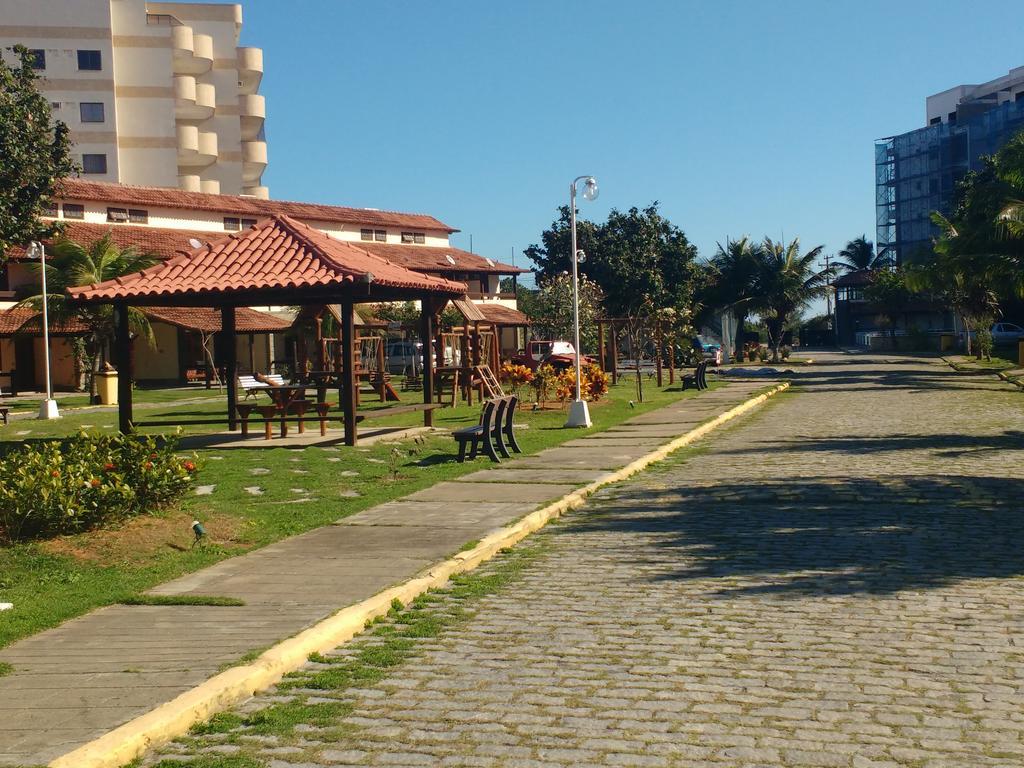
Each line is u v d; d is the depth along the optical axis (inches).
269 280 685.3
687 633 252.8
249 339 1900.8
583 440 732.7
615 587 304.7
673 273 2711.6
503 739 186.5
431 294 821.2
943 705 198.5
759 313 2728.8
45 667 225.1
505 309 2536.9
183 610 275.1
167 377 1883.6
